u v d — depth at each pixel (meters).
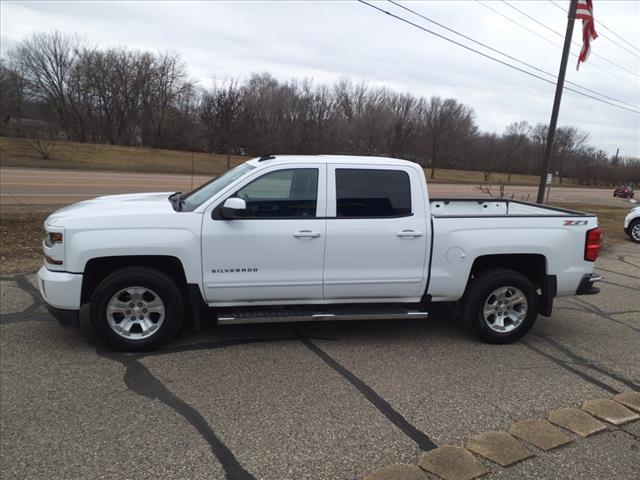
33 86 63.19
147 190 19.52
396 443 3.29
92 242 4.30
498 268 5.21
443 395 4.01
